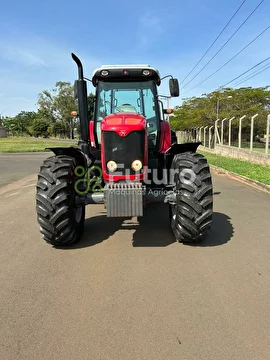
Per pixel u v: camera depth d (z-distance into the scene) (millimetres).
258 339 2412
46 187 4023
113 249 4207
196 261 3787
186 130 33656
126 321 2641
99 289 3162
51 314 2756
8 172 12992
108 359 2223
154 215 5887
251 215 5785
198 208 3963
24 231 5023
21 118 90250
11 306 2889
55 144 38438
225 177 10906
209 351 2289
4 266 3729
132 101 5422
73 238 4230
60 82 72000
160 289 3145
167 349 2311
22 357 2256
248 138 18141
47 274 3510
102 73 5223
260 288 3156
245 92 29469
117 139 4016
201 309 2799
